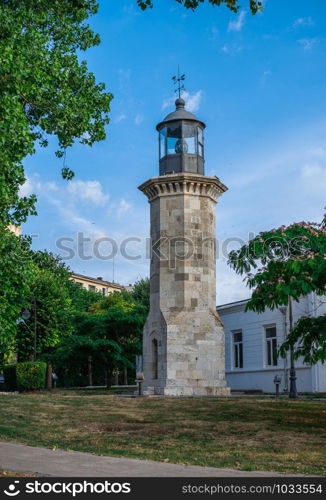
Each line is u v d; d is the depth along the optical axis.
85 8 17.41
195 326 25.94
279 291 12.67
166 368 25.27
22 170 12.40
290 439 11.66
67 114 16.38
